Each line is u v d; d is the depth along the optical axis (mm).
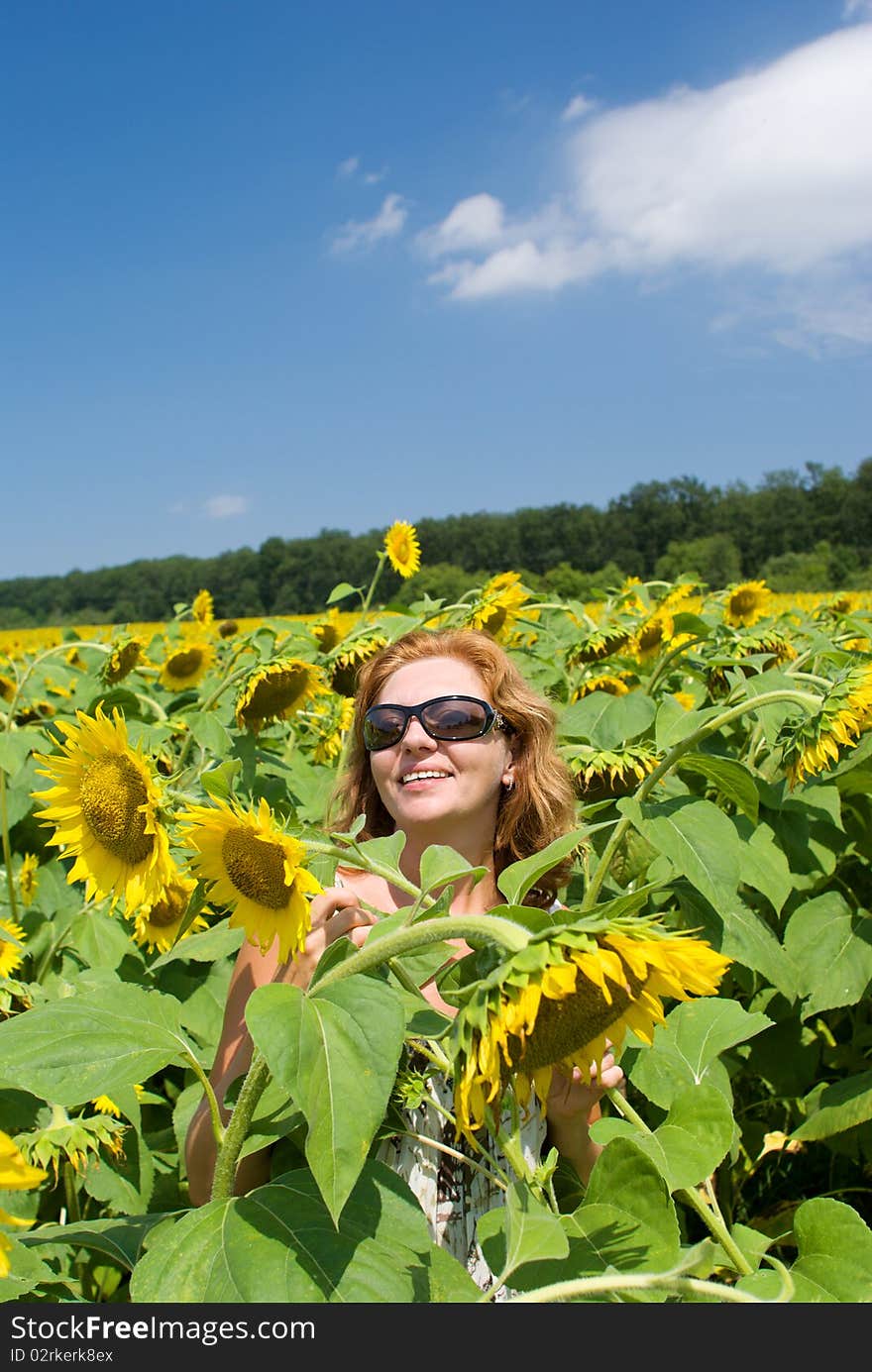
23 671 6980
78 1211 2775
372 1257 1613
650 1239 1844
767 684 3367
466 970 1626
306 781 4543
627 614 6426
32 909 3881
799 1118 3875
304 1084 1462
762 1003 3631
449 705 2688
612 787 3422
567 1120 2447
